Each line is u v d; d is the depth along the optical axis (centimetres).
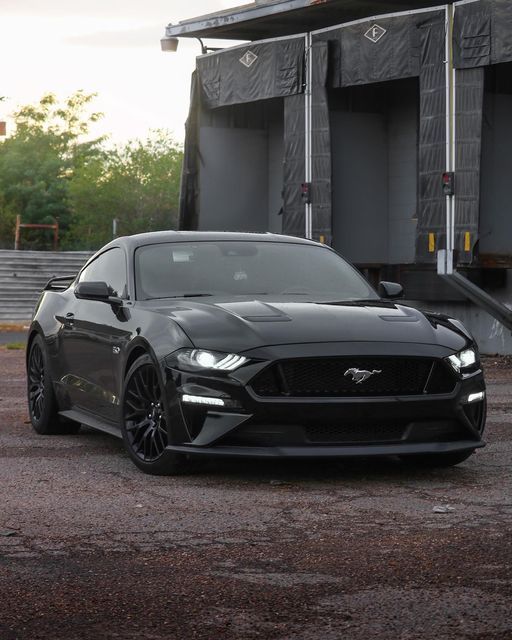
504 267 1662
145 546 454
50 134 7688
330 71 1847
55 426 808
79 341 738
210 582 396
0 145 7456
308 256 741
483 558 428
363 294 711
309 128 1889
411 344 602
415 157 1991
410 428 596
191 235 748
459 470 647
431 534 473
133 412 649
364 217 2022
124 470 645
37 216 6391
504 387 1202
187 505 539
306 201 1909
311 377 584
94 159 7131
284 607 365
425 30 1692
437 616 354
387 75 1752
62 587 390
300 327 601
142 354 651
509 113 1720
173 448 602
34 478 617
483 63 1614
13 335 2250
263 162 2191
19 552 443
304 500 552
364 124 2023
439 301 1847
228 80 2009
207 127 2134
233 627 344
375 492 575
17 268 3050
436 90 1677
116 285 724
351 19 1969
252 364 581
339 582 396
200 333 605
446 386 605
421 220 1700
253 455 578
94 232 6203
